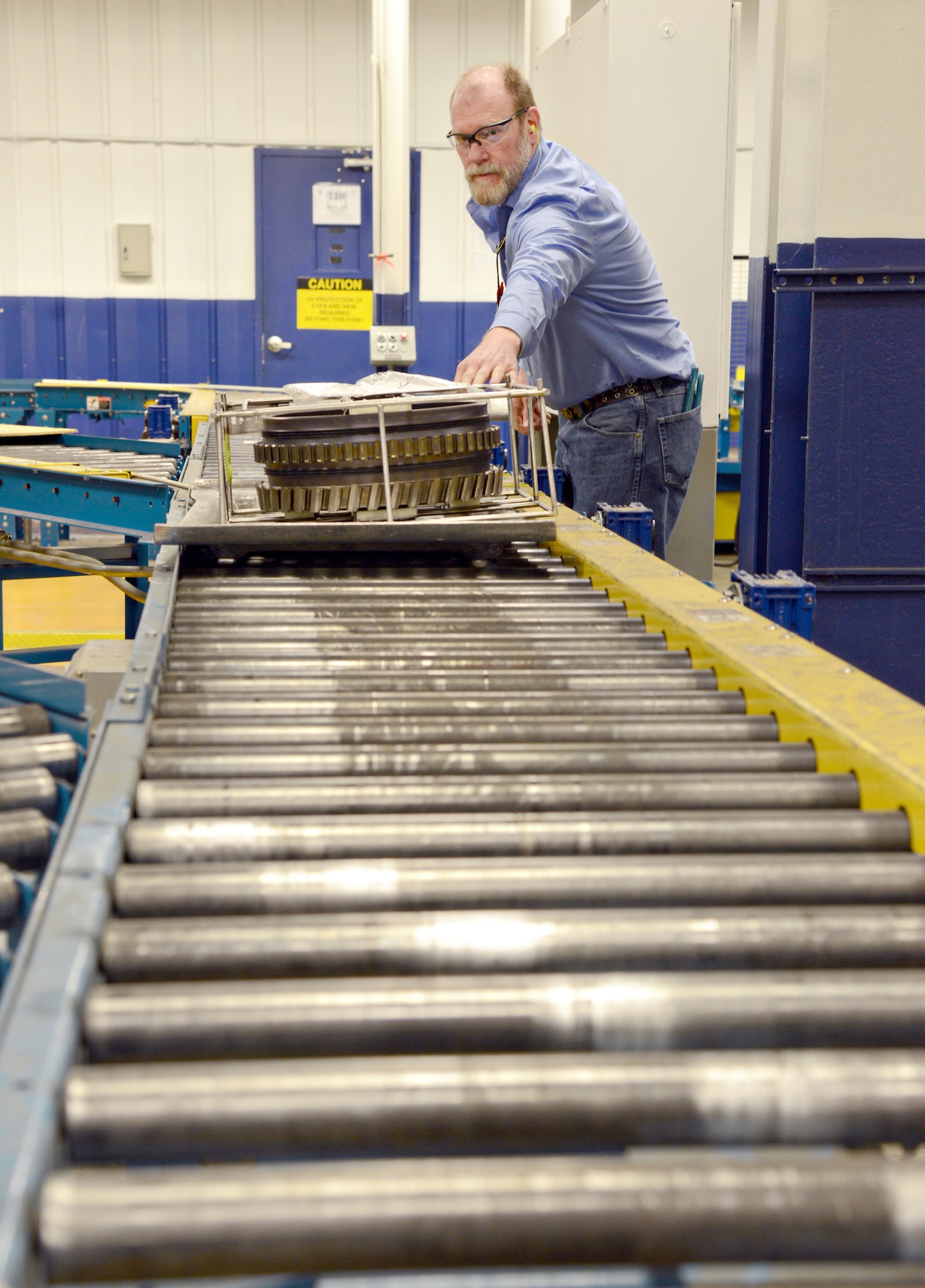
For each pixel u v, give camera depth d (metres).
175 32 8.75
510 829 0.95
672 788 1.04
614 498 3.17
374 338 6.62
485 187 2.73
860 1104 0.64
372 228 9.17
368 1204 0.55
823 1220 0.56
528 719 1.20
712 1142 0.64
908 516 2.76
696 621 1.45
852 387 2.71
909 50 2.54
